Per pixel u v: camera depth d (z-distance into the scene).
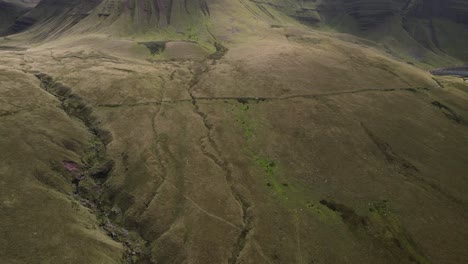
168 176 71.19
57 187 66.00
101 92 102.19
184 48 161.12
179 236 58.66
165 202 65.00
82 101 97.38
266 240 58.69
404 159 84.31
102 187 70.06
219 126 90.44
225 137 86.25
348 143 87.38
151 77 117.25
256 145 84.38
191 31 195.88
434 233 64.12
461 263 58.66
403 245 61.06
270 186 71.69
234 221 62.19
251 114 97.25
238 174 73.75
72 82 107.50
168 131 86.38
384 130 94.25
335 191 72.19
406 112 105.62
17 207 56.91
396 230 63.91
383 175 78.25
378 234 62.72
